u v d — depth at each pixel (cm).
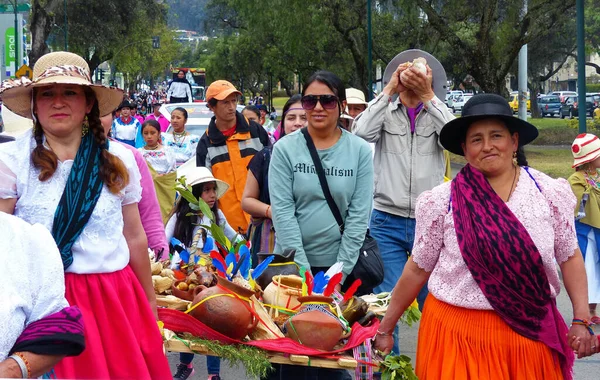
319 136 522
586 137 829
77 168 381
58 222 372
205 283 482
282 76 5709
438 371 393
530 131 392
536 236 381
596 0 4262
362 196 521
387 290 600
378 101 598
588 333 398
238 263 476
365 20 3275
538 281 378
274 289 489
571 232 394
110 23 5238
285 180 518
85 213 376
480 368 381
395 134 604
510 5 2525
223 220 651
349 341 455
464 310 387
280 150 521
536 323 380
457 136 411
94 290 377
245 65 6266
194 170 645
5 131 717
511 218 381
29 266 275
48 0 3881
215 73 7681
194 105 1788
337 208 517
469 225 382
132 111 1933
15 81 418
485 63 2580
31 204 373
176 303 473
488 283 379
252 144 811
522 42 2530
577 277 400
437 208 393
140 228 415
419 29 3053
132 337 383
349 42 3312
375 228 611
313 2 3228
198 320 445
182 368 657
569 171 2280
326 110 510
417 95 596
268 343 443
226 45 6912
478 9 2614
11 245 272
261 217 588
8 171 373
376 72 4100
